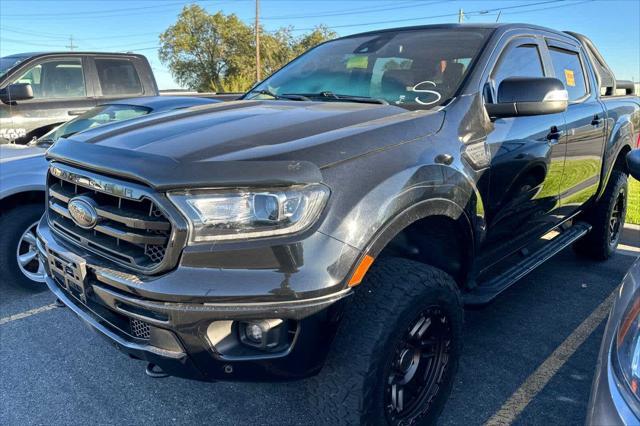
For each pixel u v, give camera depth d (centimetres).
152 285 188
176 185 184
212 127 230
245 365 191
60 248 233
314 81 337
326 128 224
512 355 327
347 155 205
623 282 192
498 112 278
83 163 216
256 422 267
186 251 184
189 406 280
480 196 264
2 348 340
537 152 317
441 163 236
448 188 235
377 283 214
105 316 214
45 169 422
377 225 199
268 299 182
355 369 201
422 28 351
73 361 325
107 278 203
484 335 352
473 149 261
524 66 333
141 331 204
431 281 220
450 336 245
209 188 185
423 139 238
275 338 190
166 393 292
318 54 372
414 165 221
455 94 277
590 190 417
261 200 185
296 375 196
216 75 4781
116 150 213
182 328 185
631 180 923
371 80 316
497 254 312
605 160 428
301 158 195
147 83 770
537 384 296
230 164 188
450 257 274
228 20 4656
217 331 188
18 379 305
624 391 142
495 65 302
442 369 246
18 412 275
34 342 348
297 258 184
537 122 321
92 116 535
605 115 421
